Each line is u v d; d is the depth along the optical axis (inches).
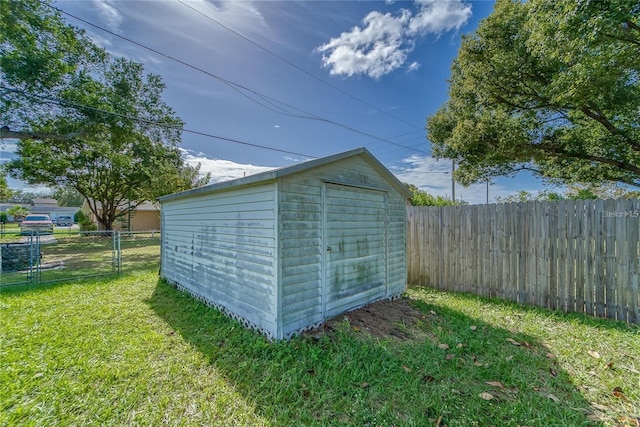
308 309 137.3
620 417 78.4
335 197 154.4
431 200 528.7
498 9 346.6
